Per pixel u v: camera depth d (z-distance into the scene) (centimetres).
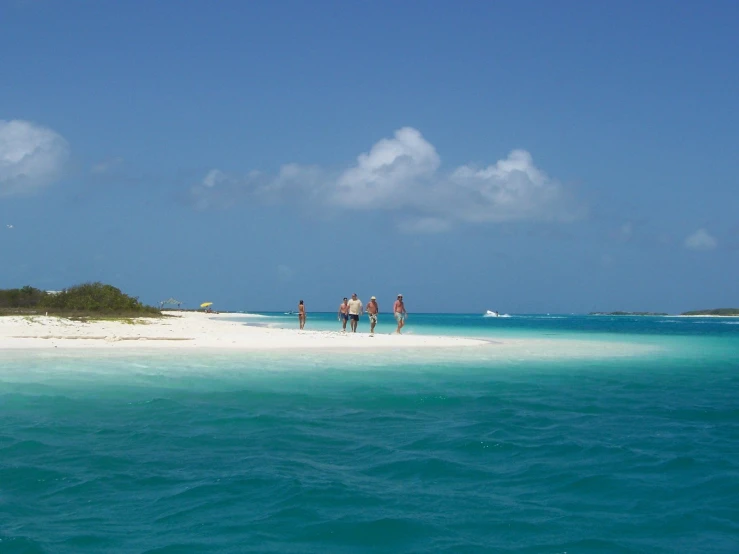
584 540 652
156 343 2531
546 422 1211
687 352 2897
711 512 734
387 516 702
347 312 3747
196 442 1006
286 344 2639
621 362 2348
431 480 837
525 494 788
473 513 720
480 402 1402
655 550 632
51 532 645
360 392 1492
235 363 1966
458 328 5497
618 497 781
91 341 2538
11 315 4753
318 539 642
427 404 1361
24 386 1471
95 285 5694
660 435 1114
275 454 945
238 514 702
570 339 3762
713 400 1493
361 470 873
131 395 1385
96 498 746
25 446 960
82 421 1137
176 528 662
